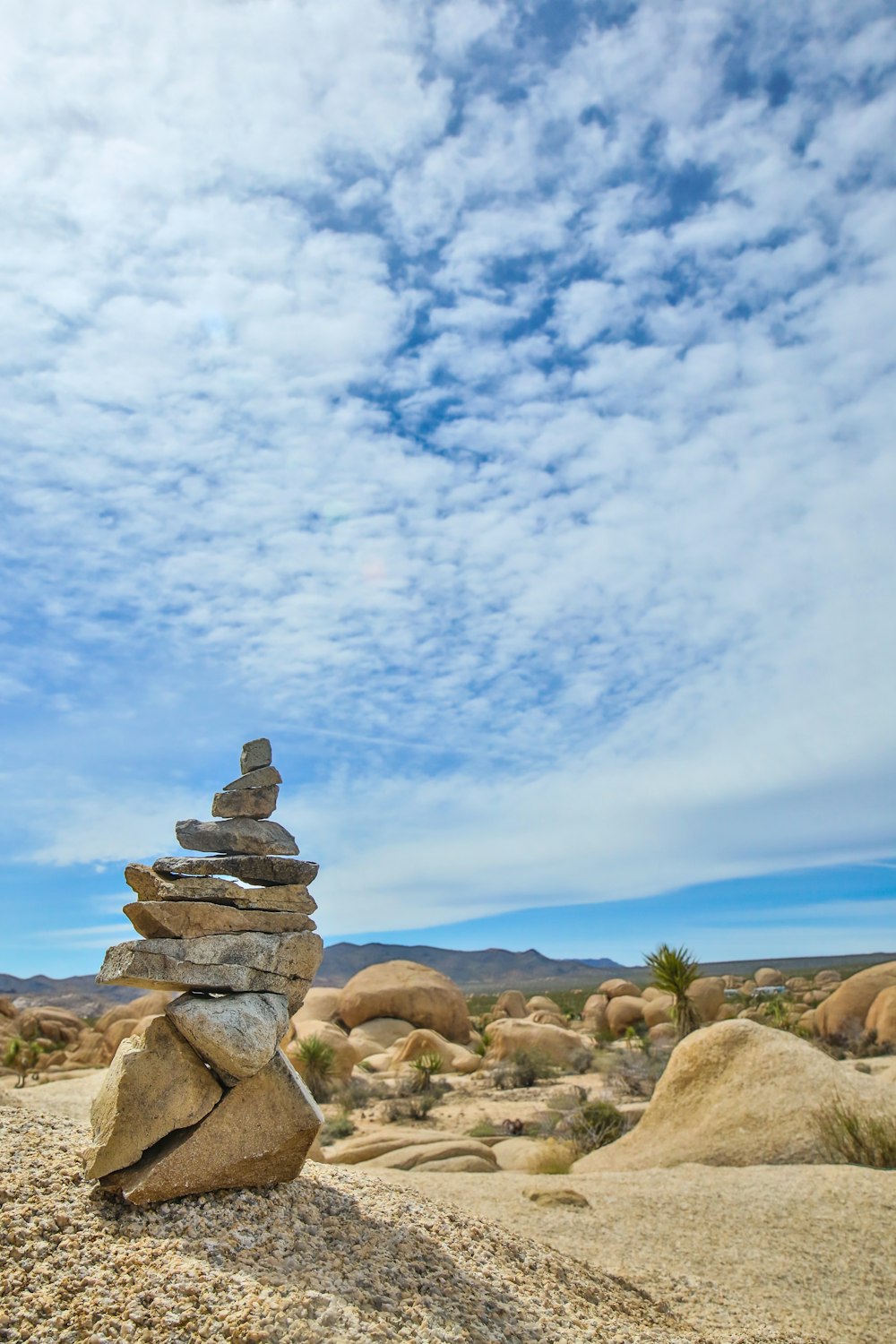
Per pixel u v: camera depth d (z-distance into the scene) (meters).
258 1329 4.64
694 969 23.56
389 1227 6.62
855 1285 8.41
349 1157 14.59
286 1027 6.55
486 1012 66.69
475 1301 5.78
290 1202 6.43
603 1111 17.78
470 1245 6.84
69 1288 4.91
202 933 6.55
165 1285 4.98
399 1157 14.05
